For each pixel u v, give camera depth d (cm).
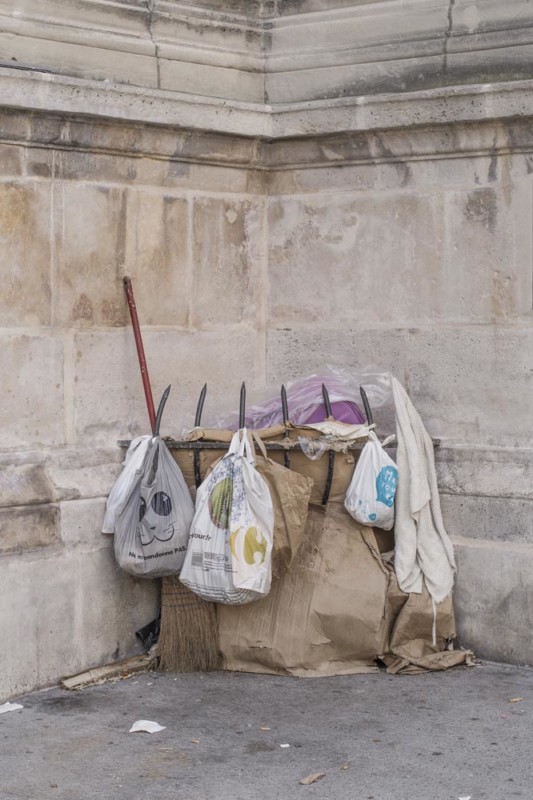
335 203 640
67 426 571
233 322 650
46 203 558
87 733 500
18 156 546
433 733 498
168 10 611
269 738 494
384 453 574
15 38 551
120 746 486
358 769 461
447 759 470
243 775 456
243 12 643
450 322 609
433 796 435
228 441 573
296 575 577
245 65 639
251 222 655
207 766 465
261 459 561
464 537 600
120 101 566
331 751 479
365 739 492
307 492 556
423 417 619
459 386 607
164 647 582
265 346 664
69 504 560
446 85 601
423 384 618
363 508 571
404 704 534
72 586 561
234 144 629
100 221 582
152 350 609
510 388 593
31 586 543
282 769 461
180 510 562
